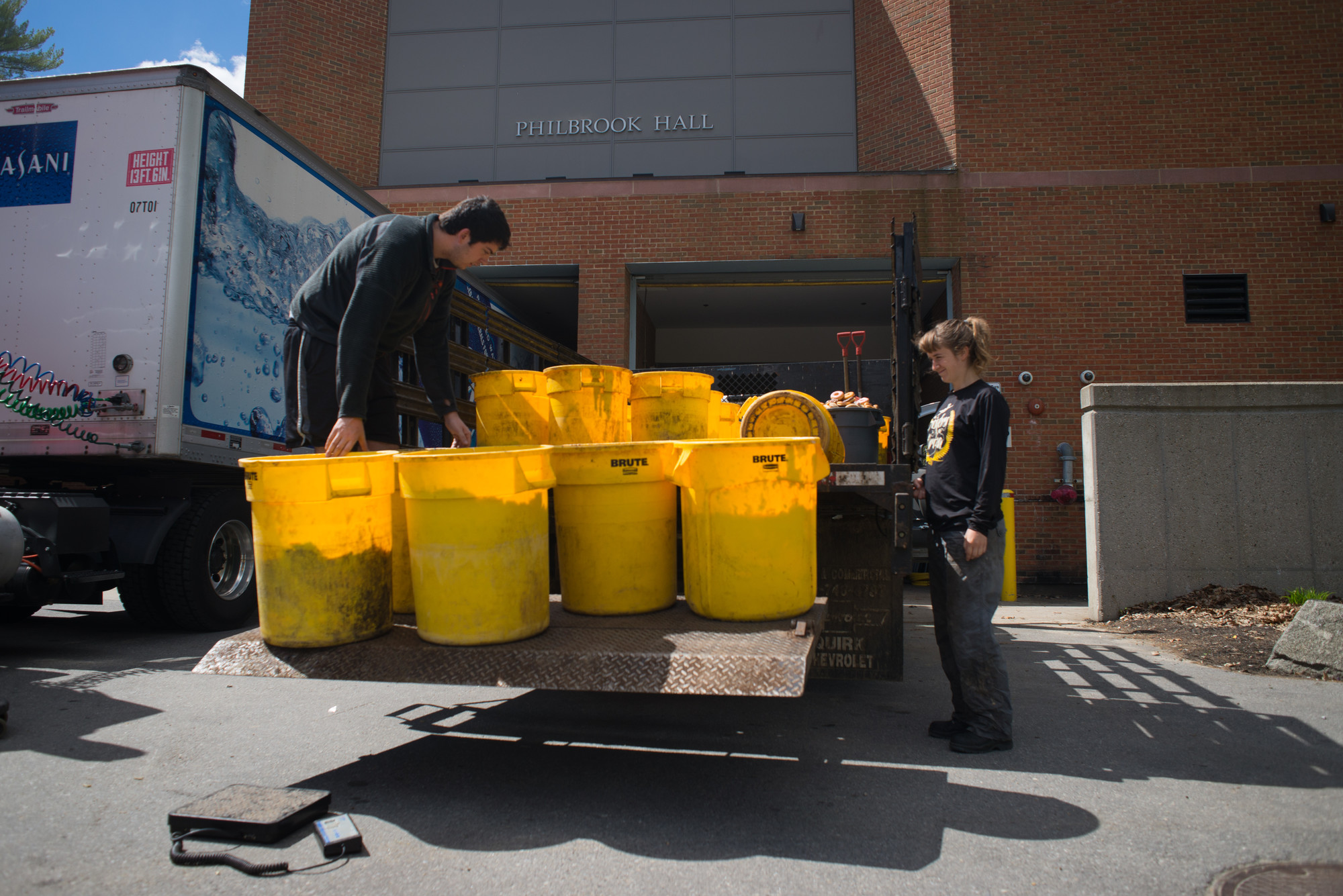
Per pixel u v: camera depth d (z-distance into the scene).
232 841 2.07
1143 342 9.97
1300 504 6.19
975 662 2.90
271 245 5.35
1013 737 3.11
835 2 11.60
